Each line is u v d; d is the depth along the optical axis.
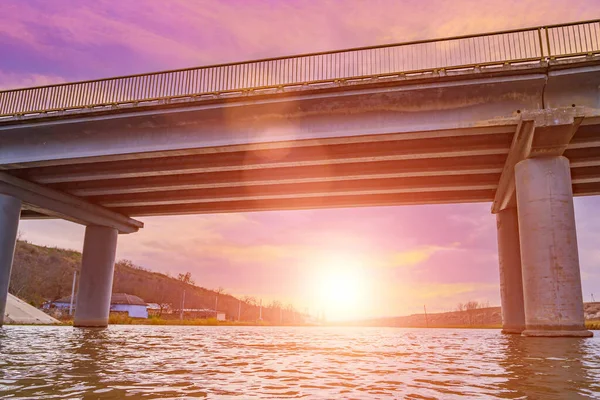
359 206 29.27
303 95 20.83
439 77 19.39
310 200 29.88
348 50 20.50
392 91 19.91
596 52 18.30
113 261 32.59
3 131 24.50
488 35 19.34
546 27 18.98
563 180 18.67
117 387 5.58
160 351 11.87
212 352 11.89
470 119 19.50
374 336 26.05
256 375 7.04
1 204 25.09
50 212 28.73
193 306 119.88
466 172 23.62
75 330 25.55
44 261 100.62
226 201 31.36
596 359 9.32
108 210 31.61
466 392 5.37
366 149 22.23
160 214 32.97
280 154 23.09
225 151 22.59
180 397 4.95
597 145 20.58
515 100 19.28
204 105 21.91
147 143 22.97
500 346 14.38
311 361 9.60
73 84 23.73
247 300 133.25
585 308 79.62
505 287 25.98
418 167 23.56
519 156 20.36
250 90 21.33
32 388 5.41
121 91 22.95
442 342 18.36
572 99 18.86
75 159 23.91
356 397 5.06
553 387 5.70
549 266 17.83
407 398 4.97
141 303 85.75
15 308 39.28
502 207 26.50
